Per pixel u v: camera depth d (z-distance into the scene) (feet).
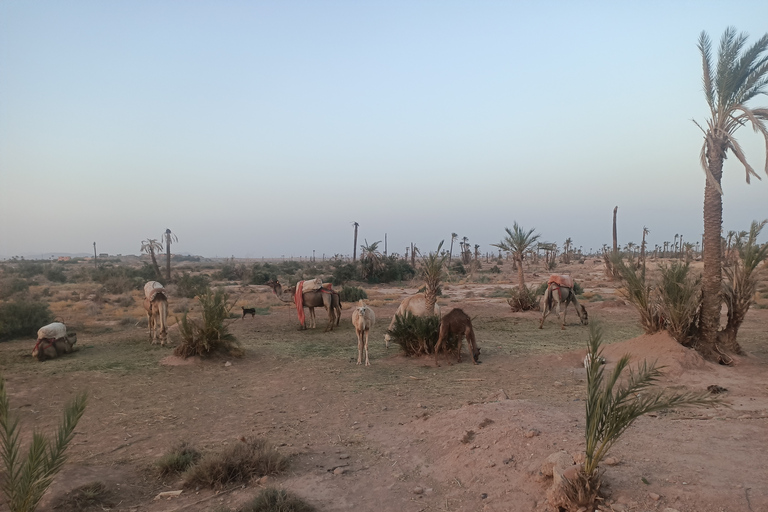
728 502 12.48
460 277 208.03
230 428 24.91
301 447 21.66
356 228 262.47
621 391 13.74
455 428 21.85
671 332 36.65
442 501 15.64
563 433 18.79
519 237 80.07
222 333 43.78
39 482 12.25
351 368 39.22
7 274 165.99
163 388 33.55
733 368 33.47
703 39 37.35
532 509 13.93
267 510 14.80
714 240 36.27
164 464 18.66
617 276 42.88
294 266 305.32
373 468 19.02
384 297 115.03
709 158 37.19
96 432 24.32
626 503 12.98
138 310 90.02
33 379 35.68
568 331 58.13
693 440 17.61
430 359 41.68
